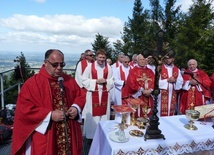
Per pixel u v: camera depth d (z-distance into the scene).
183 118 2.86
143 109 2.92
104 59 4.25
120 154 2.03
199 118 2.71
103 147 2.33
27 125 2.07
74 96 2.40
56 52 2.14
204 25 19.59
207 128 2.54
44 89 2.17
